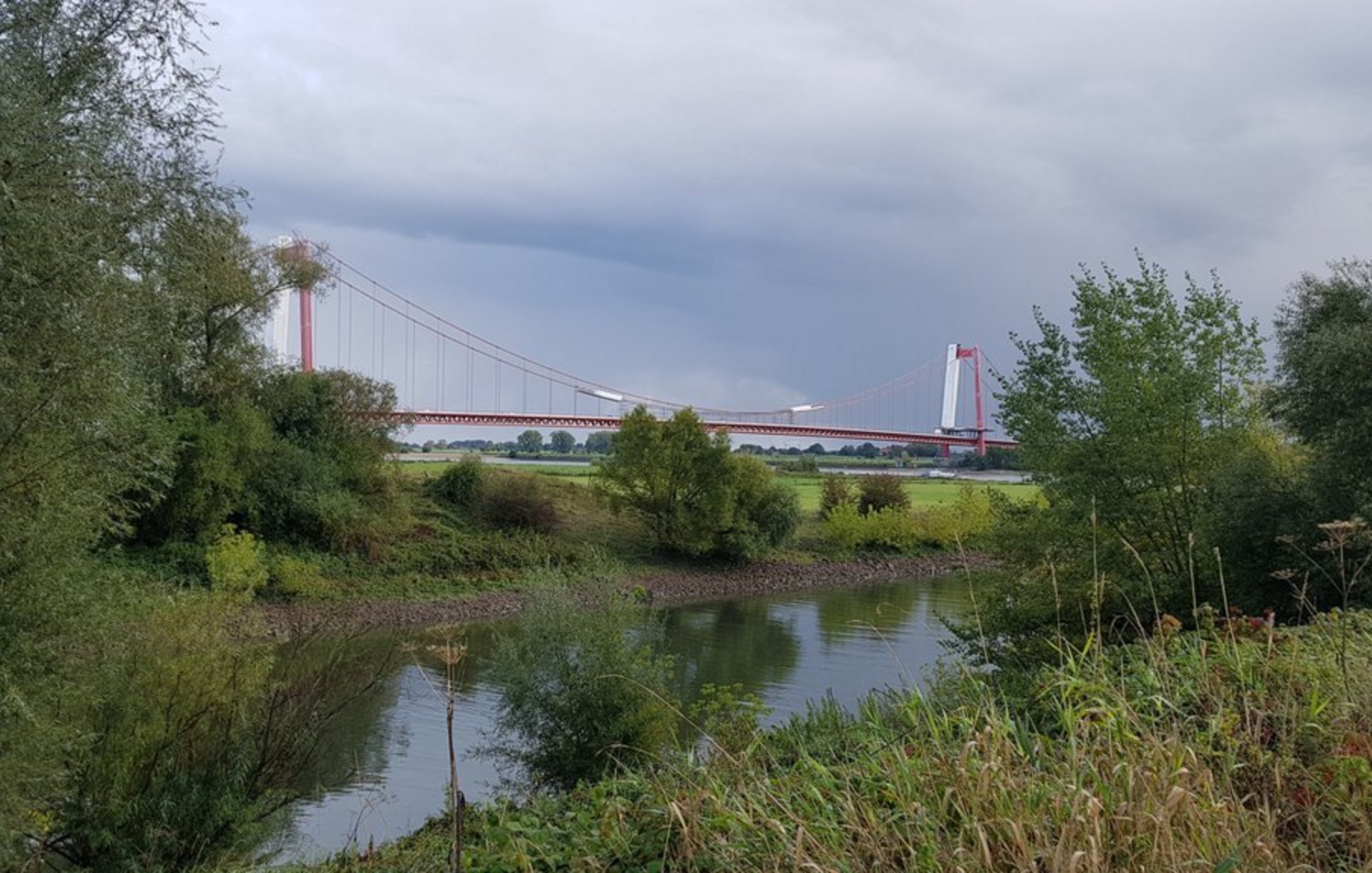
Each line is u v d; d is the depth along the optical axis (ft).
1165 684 15.62
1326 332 60.44
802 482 236.22
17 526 26.63
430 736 58.39
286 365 124.16
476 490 151.43
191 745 36.06
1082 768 12.32
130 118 28.48
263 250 101.96
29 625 27.94
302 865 27.25
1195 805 11.34
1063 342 67.77
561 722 52.54
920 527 177.58
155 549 101.40
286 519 119.65
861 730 19.27
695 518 152.46
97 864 32.71
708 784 14.83
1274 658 16.97
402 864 20.98
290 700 40.19
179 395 80.28
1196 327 66.74
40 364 25.81
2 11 25.94
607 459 159.63
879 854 11.59
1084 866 10.19
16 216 23.12
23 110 23.50
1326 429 59.52
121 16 27.94
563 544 146.00
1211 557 56.24
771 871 12.26
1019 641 50.44
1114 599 52.29
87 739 31.01
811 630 107.34
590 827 16.81
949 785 12.41
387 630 99.66
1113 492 63.21
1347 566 40.50
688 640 100.53
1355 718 15.01
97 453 29.09
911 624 112.06
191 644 38.68
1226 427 65.31
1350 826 12.30
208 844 33.68
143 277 29.78
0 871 27.22
